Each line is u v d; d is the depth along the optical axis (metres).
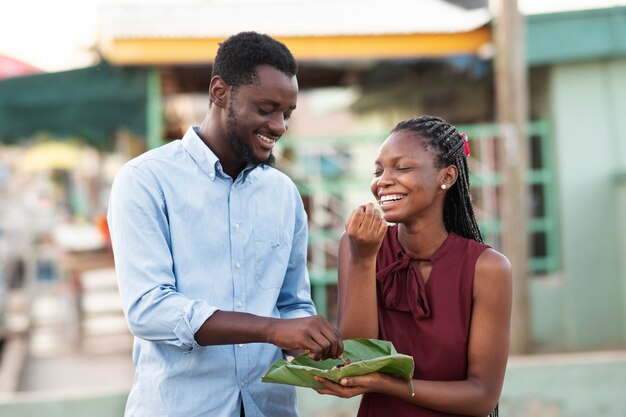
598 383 4.89
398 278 2.22
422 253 2.23
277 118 2.30
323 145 7.73
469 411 2.12
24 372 7.20
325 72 8.11
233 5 7.22
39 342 8.29
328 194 7.63
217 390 2.32
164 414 2.31
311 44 6.99
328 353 2.03
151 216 2.28
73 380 6.98
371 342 2.13
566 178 7.40
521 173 6.60
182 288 2.31
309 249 7.46
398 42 7.04
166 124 8.34
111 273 10.97
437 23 7.11
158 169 2.33
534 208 7.68
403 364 1.97
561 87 7.39
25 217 11.30
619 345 7.35
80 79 6.93
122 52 6.72
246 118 2.28
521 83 6.57
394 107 9.67
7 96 6.87
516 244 6.62
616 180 7.37
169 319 2.16
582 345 7.35
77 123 6.97
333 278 7.42
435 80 8.63
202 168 2.37
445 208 2.30
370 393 2.22
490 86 8.15
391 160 2.18
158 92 7.01
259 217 2.43
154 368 2.33
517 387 4.84
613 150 7.41
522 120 6.58
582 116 7.41
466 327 2.16
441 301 2.17
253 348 2.36
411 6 7.48
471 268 2.17
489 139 7.62
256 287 2.40
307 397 4.66
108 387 6.74
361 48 7.04
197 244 2.33
